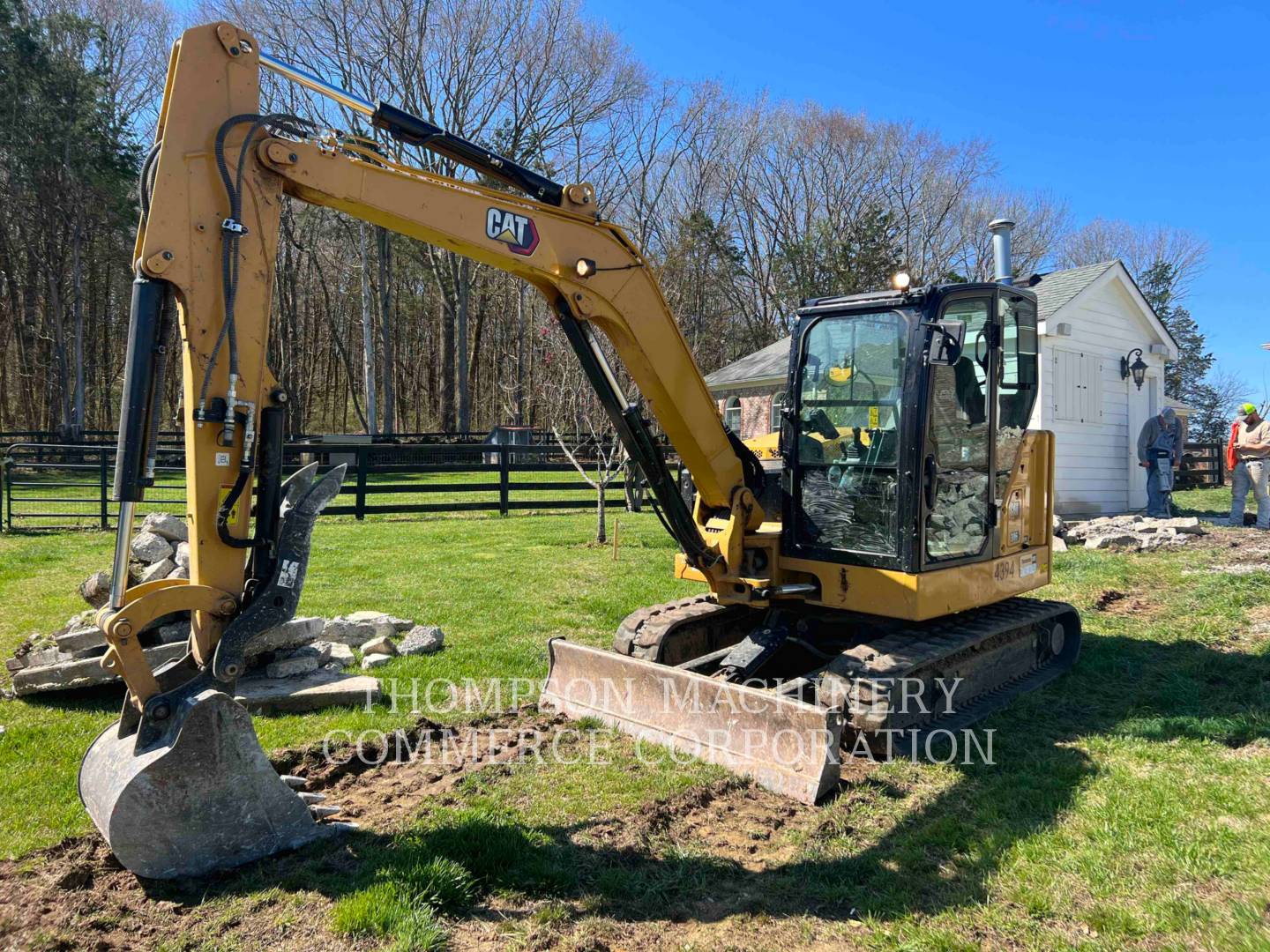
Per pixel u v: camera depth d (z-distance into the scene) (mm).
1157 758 4660
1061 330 14047
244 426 3480
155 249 3301
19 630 6961
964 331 5277
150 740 3387
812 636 5840
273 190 3551
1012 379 5992
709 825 3965
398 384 44062
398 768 4535
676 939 3090
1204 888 3332
